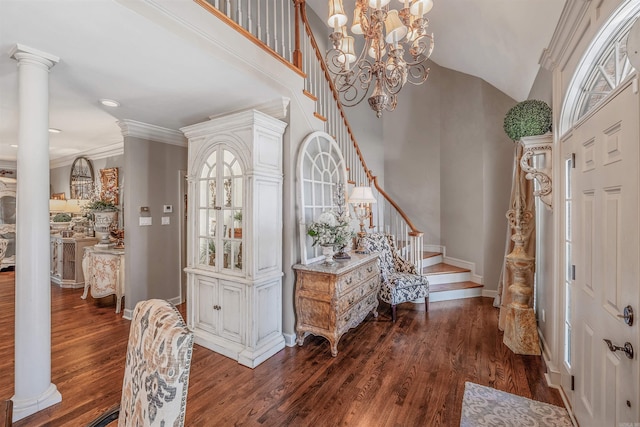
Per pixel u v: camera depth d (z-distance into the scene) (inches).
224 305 108.5
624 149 49.4
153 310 43.1
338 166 142.9
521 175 120.3
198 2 73.4
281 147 113.9
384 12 81.0
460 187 192.9
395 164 227.3
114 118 132.3
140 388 37.6
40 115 74.8
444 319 141.3
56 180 243.6
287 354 107.3
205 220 115.3
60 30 64.9
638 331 45.1
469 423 72.6
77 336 120.3
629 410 47.6
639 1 48.5
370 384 88.7
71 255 191.6
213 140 111.0
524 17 88.3
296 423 72.6
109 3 56.4
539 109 91.9
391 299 139.9
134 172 140.9
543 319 109.6
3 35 66.7
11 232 237.5
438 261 201.2
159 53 75.5
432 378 91.9
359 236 150.6
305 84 128.2
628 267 48.2
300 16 130.2
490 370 96.5
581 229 69.4
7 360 101.3
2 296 168.6
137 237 142.5
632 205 47.0
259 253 103.3
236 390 85.6
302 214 116.0
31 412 74.5
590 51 64.0
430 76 212.1
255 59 92.4
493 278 174.7
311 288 111.0
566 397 79.4
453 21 125.8
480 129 180.9
